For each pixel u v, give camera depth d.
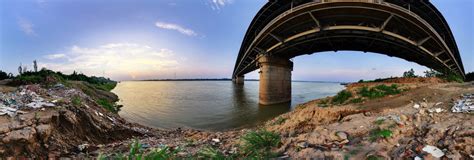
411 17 27.28
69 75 47.06
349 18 30.48
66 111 8.39
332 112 8.76
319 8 27.98
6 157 5.21
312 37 35.16
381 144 4.88
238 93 61.50
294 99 47.66
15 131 5.85
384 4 26.14
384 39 34.00
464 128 4.81
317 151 4.93
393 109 7.61
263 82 41.22
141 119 21.61
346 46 44.00
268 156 5.23
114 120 12.84
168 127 18.23
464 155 4.04
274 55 42.91
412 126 5.55
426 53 35.91
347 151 4.72
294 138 6.12
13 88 12.88
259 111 29.31
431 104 7.63
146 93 60.19
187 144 7.48
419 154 4.28
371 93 11.09
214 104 35.84
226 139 8.35
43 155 5.98
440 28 36.84
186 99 43.75
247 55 52.56
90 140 8.44
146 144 7.82
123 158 5.59
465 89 9.25
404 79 16.94
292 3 30.97
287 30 35.94
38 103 8.78
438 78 16.16
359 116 7.41
